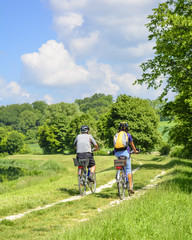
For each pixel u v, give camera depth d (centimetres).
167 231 432
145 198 660
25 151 11638
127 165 832
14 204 767
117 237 406
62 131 10044
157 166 2444
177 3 1293
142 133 4900
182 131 2039
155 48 1256
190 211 572
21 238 479
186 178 1204
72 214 655
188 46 1118
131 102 5138
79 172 893
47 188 1166
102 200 816
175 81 1235
